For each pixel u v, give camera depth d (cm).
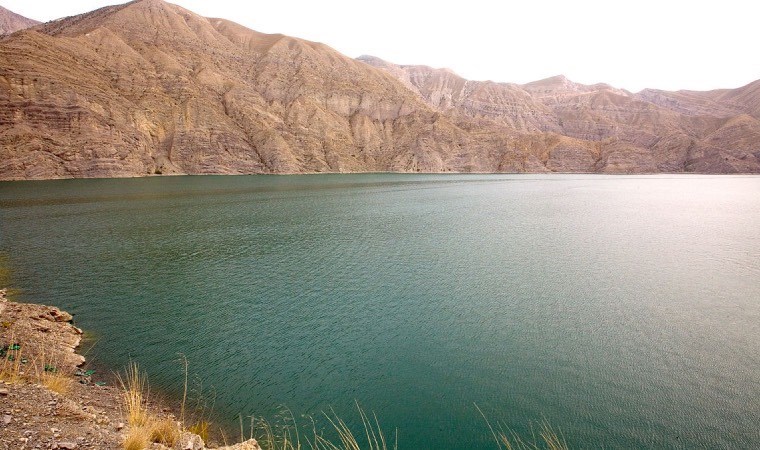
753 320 2503
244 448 1001
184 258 3756
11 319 2041
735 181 16812
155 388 1692
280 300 2761
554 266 3625
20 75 11119
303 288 2997
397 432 1493
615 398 1733
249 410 1590
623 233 5178
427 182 13612
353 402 1672
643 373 1925
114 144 12356
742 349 2150
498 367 1964
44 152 10938
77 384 1514
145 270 3372
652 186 13625
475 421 1570
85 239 4400
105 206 6631
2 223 5103
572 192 10969
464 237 4844
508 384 1825
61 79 12025
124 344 2091
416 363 1991
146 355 1988
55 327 2138
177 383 1745
